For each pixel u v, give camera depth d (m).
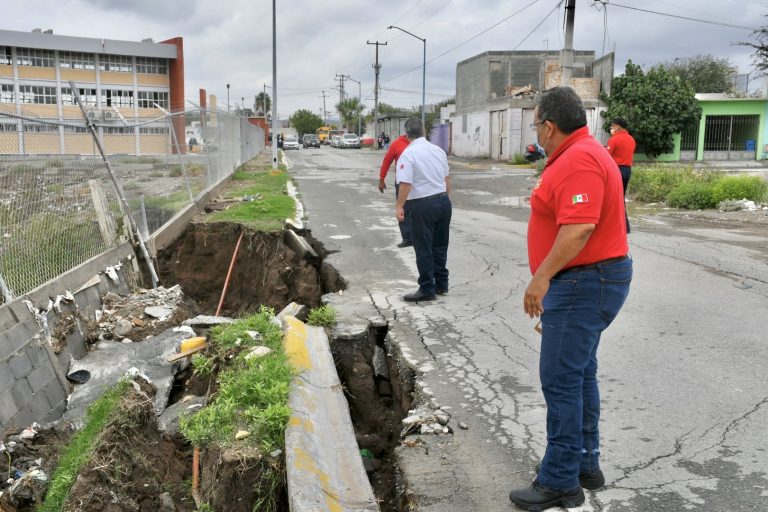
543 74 40.31
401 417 5.32
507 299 7.66
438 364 5.60
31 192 7.11
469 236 12.20
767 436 4.19
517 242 11.52
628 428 4.34
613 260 3.26
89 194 8.61
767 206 15.50
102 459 4.55
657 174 18.58
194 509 4.33
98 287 7.94
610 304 3.28
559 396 3.35
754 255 9.97
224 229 11.73
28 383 5.71
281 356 5.18
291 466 3.78
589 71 38.94
